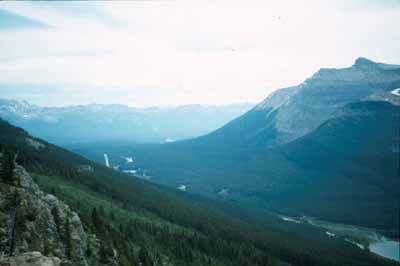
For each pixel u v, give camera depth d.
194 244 173.25
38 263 64.94
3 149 109.12
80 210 134.62
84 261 88.38
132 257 113.81
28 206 85.00
